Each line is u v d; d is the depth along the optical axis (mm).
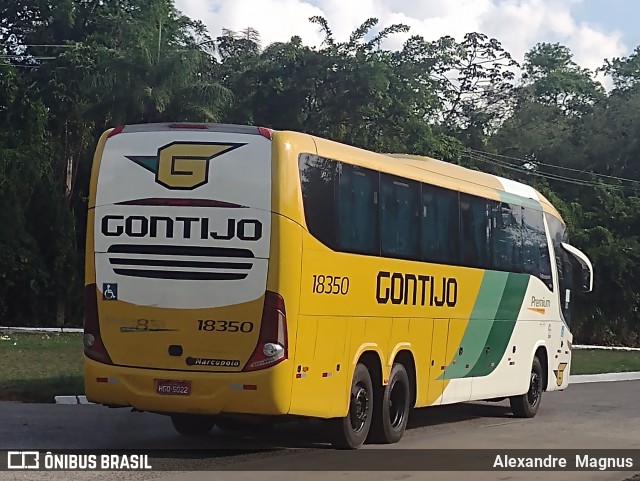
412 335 12617
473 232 14312
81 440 11344
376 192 11781
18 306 35719
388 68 39344
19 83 37156
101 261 10391
